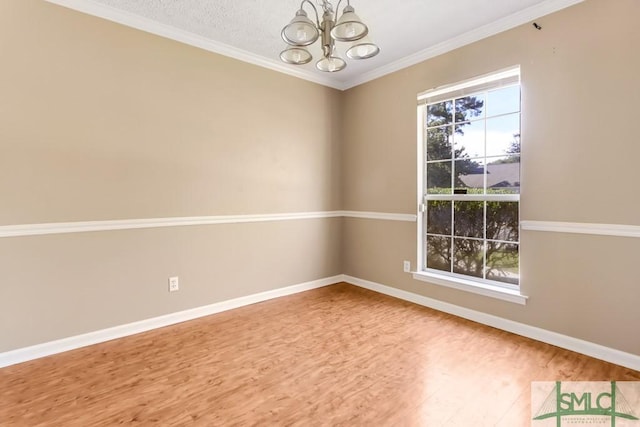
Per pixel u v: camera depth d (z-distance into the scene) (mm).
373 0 2328
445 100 3061
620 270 2096
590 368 2059
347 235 4082
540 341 2443
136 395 1807
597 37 2141
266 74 3375
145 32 2625
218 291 3088
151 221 2688
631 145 2033
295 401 1751
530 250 2496
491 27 2645
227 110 3105
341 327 2723
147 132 2656
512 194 2668
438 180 3211
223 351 2312
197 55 2906
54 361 2174
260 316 2979
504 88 2693
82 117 2365
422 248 3357
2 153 2094
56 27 2252
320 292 3707
